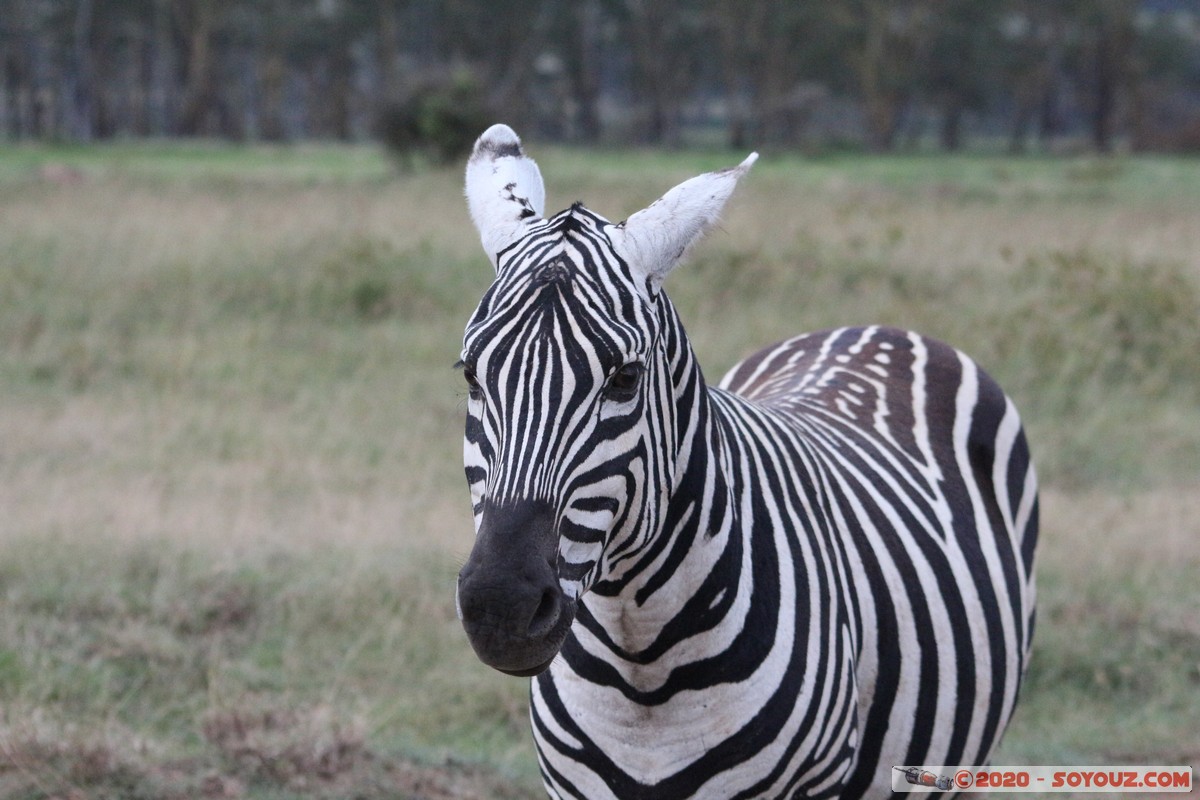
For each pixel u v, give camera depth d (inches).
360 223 1027.9
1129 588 436.8
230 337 746.2
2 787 305.7
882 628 200.8
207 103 4151.1
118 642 383.2
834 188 1550.2
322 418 623.8
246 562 439.2
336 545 454.6
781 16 4116.6
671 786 176.9
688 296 791.7
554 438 149.8
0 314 762.8
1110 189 1737.2
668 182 1603.1
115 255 899.4
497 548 146.6
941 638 210.5
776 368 271.7
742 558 176.6
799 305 788.0
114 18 4138.8
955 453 245.6
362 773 324.2
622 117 5068.9
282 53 4306.1
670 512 167.0
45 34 4124.0
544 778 194.1
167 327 765.9
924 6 4094.5
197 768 322.3
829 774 185.2
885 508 214.7
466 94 1974.7
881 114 4067.4
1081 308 732.7
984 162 3006.9
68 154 2516.0
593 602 172.1
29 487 501.7
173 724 348.5
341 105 4525.1
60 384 669.9
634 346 152.8
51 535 449.4
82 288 821.2
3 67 4392.2
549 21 4414.4
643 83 4574.3
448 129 1939.0
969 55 4296.3
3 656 367.2
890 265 861.2
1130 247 932.0
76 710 347.3
